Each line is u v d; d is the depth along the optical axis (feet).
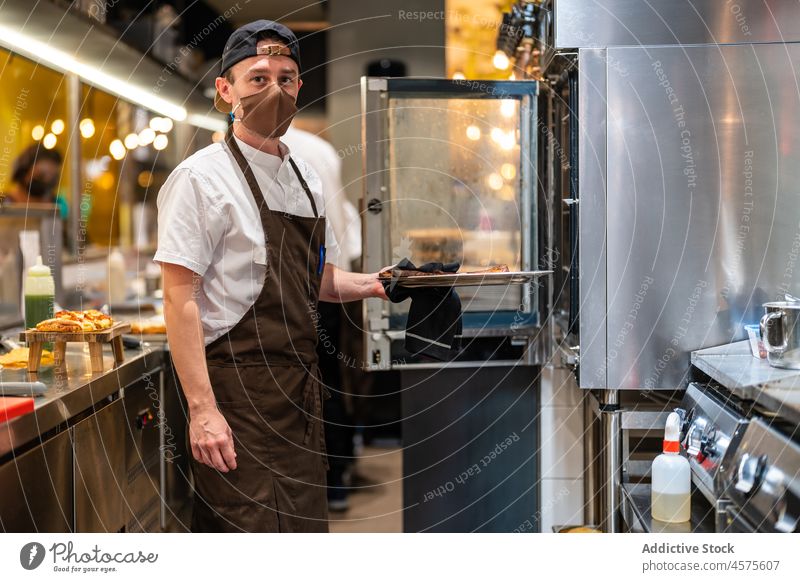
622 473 6.54
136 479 6.89
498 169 7.45
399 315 7.33
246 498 5.48
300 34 15.07
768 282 5.98
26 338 6.08
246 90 5.47
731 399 5.36
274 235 5.55
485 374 7.79
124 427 6.63
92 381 5.83
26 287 6.47
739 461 4.73
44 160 9.66
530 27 6.88
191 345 5.25
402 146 7.41
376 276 6.37
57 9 6.39
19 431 4.78
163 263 5.25
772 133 5.91
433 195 7.48
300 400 5.69
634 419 6.33
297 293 5.63
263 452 5.51
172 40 9.55
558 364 7.32
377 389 13.07
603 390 6.42
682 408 5.77
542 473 7.72
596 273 6.04
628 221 6.00
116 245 11.95
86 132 10.41
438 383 7.79
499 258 7.53
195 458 5.32
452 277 6.01
